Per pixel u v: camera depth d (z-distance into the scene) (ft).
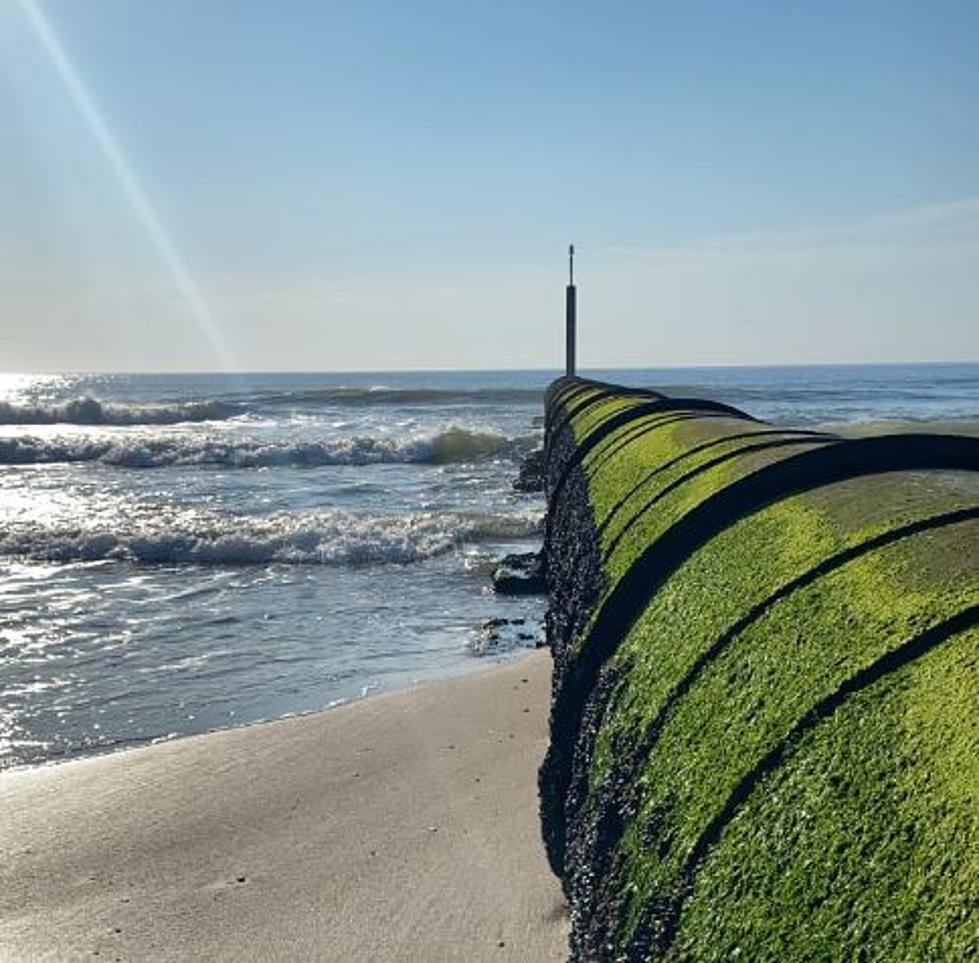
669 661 16.16
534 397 245.04
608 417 44.62
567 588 31.55
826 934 9.00
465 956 20.36
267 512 84.69
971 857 8.00
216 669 43.57
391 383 465.88
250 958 21.18
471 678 39.47
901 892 8.49
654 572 20.25
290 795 29.14
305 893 23.56
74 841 27.02
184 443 132.67
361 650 46.11
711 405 44.68
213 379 651.66
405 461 129.70
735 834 11.30
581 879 17.19
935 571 12.09
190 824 27.66
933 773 9.03
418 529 74.49
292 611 53.78
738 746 12.35
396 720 34.88
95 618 52.31
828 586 13.52
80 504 91.20
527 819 26.12
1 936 22.72
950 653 10.27
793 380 413.80
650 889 12.80
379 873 24.11
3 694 40.45
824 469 19.35
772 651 13.23
